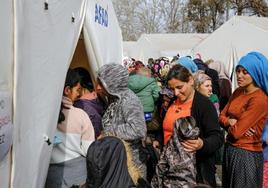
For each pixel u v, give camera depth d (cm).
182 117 324
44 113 268
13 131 221
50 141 283
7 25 212
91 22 466
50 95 279
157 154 389
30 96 243
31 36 243
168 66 754
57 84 293
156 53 2406
